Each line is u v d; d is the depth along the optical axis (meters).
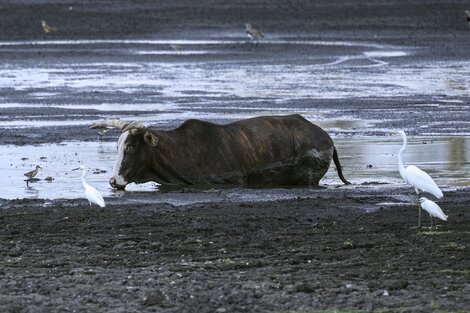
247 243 52.16
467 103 118.31
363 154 85.38
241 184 72.69
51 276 45.88
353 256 49.25
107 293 42.97
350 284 44.16
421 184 55.06
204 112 111.56
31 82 141.25
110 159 82.44
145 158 70.31
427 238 52.56
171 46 190.50
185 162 71.38
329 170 79.06
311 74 151.25
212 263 48.09
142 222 57.25
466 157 83.06
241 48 189.50
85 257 49.53
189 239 52.91
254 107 116.00
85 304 41.53
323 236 53.66
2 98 124.12
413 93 128.12
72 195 67.81
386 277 45.25
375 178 75.38
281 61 169.75
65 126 100.75
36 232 55.16
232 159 72.44
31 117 107.88
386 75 149.00
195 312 40.34
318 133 75.19
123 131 70.69
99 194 60.22
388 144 89.81
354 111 112.12
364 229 55.12
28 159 82.38
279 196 67.38
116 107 116.25
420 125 101.06
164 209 61.66
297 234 54.22
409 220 57.25
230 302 41.62
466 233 53.56
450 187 70.50
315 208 61.66
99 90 132.25
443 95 126.00
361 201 64.38
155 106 117.12
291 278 45.16
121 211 60.91
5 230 55.50
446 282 44.34
